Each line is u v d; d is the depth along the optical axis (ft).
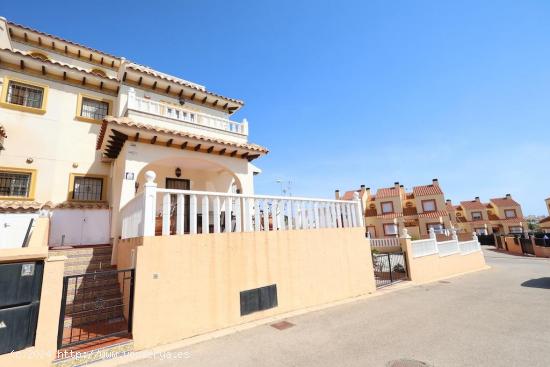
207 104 51.57
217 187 44.78
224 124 43.32
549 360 14.12
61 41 45.37
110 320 20.01
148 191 18.56
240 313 20.99
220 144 33.68
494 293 30.60
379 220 119.24
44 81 38.91
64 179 37.83
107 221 37.47
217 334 18.85
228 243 21.49
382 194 126.21
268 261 23.50
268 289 22.99
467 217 175.01
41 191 35.96
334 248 28.71
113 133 28.86
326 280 27.17
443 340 17.25
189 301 18.70
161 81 44.83
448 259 45.52
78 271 25.35
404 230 39.88
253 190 39.14
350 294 28.81
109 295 22.44
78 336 17.12
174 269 18.51
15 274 13.62
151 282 17.47
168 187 41.70
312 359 15.11
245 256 22.24
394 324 20.54
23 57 36.04
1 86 35.45
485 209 171.22
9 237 30.42
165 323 17.49
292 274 24.85
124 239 24.21
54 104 38.99
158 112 37.42
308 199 28.02
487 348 15.85
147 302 17.08
